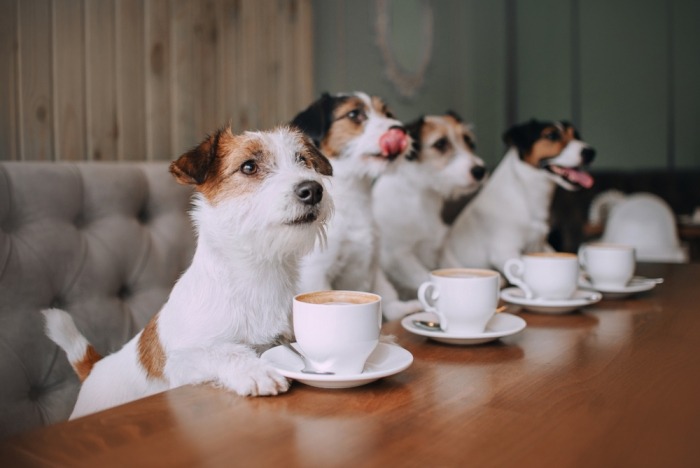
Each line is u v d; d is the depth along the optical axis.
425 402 0.73
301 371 0.80
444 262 2.20
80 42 2.05
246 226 1.08
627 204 3.77
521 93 5.39
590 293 1.33
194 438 0.62
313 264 1.57
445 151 2.09
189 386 0.81
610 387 0.78
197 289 1.09
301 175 1.16
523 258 1.29
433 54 4.34
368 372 0.79
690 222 4.00
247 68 2.67
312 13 3.12
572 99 5.59
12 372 1.41
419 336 1.08
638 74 5.61
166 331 1.10
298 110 2.98
